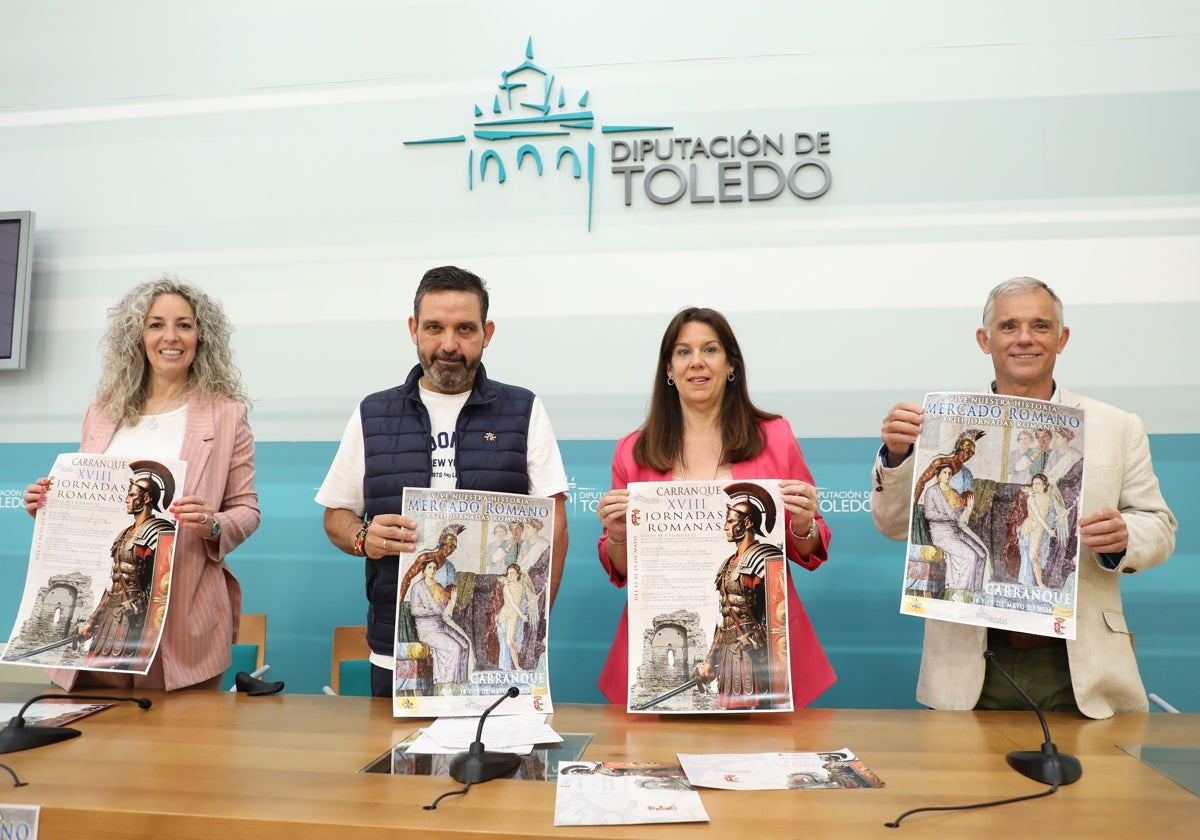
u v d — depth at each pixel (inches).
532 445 70.4
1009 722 53.8
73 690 64.4
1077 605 59.4
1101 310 94.0
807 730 51.7
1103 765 44.4
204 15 109.4
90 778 42.5
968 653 62.1
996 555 55.0
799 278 98.2
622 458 72.0
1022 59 96.7
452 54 105.1
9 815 38.5
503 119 103.5
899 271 97.0
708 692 53.9
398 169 104.9
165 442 71.0
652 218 100.7
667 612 55.6
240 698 60.9
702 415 70.6
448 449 69.2
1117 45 95.5
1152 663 91.1
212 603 68.9
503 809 38.1
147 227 108.2
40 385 108.0
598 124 102.3
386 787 41.3
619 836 35.0
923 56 98.0
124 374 71.9
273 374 104.7
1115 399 93.3
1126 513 61.9
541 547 56.8
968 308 95.7
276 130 107.2
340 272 104.7
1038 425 55.4
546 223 102.1
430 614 55.0
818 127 99.1
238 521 69.6
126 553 61.3
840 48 99.2
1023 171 96.0
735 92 100.7
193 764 44.9
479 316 68.3
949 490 56.5
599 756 46.1
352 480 71.1
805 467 71.2
